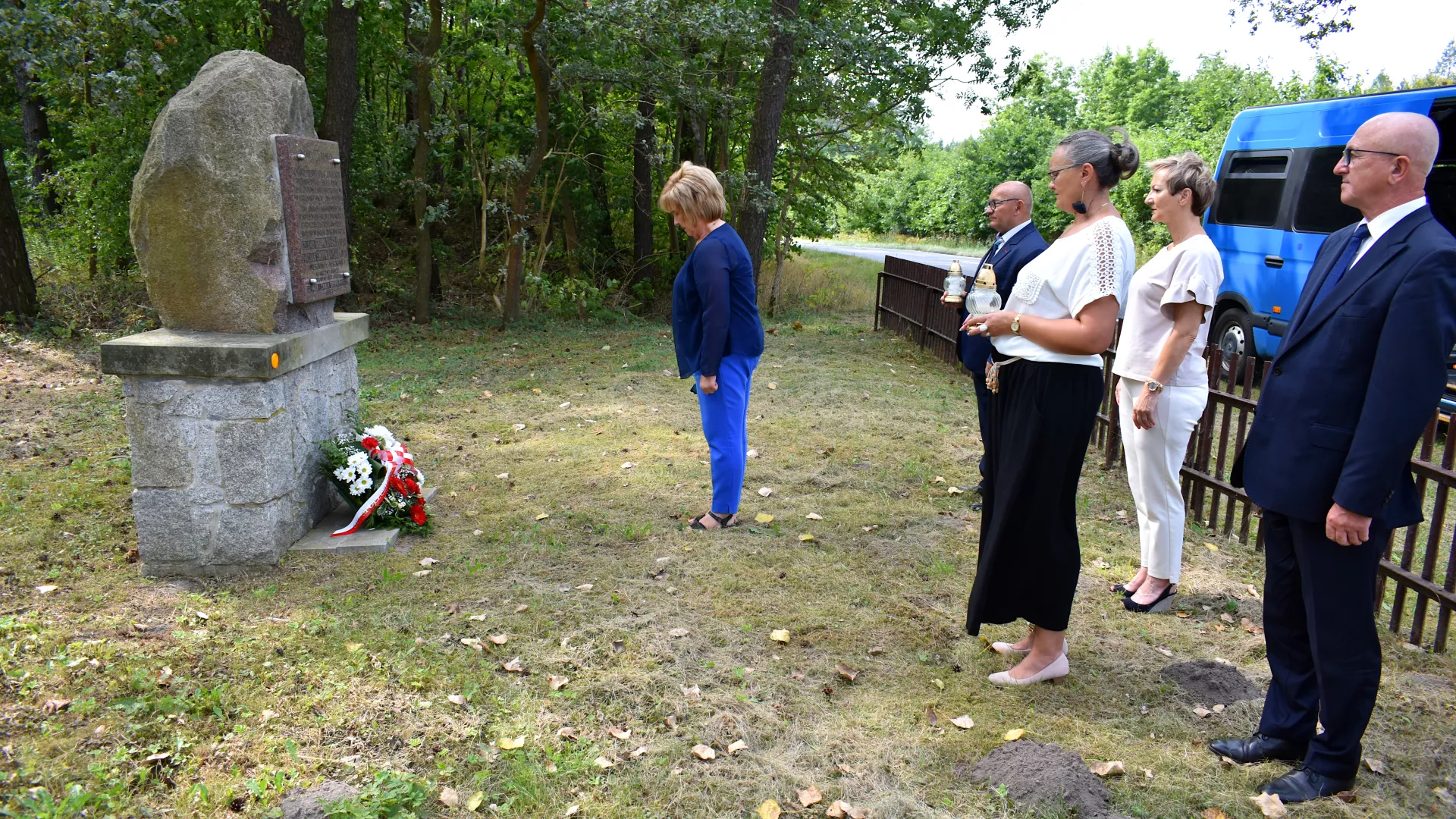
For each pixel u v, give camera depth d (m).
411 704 3.03
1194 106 36.66
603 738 2.90
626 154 15.77
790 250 18.55
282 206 4.19
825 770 2.77
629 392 8.11
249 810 2.46
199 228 4.05
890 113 14.30
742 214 13.36
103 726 2.80
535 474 5.73
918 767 2.80
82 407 7.05
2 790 2.47
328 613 3.70
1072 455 2.97
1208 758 2.87
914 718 3.08
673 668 3.34
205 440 4.01
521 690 3.15
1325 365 2.51
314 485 4.62
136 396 3.94
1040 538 3.05
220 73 4.04
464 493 5.36
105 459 5.72
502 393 8.09
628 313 13.72
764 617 3.80
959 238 39.25
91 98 10.38
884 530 4.87
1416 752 2.90
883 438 6.63
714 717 3.02
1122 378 4.00
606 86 12.47
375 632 3.52
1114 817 2.55
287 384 4.28
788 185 15.82
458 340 11.27
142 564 4.08
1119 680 3.35
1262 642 3.64
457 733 2.88
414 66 11.71
